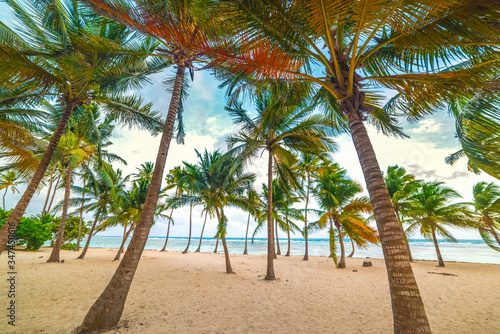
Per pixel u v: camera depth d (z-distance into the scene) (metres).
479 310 5.84
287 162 11.32
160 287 7.85
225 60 3.15
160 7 2.83
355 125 3.55
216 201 11.84
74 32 5.55
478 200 15.19
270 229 10.23
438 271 13.16
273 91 5.95
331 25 3.18
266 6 3.11
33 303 5.66
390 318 5.14
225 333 4.24
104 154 14.51
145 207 4.82
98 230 15.85
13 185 27.08
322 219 13.74
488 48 3.38
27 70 5.07
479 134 3.45
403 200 17.75
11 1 4.86
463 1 2.77
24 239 17.89
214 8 3.04
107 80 6.54
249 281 9.43
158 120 8.02
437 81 3.59
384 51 4.36
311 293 7.49
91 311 4.12
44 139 11.75
